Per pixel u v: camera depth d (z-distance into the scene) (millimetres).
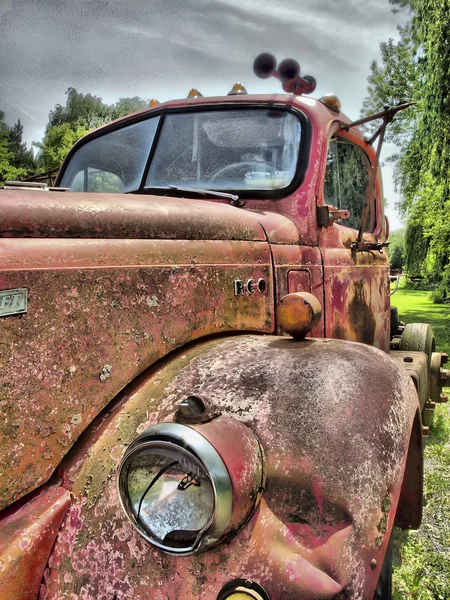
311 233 2418
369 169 3312
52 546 1207
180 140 2607
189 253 1700
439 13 12859
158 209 1670
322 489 1164
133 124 2764
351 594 1072
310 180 2426
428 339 3945
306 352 1554
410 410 1472
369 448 1261
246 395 1346
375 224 3469
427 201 16344
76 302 1317
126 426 1331
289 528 1137
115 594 1144
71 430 1295
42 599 1179
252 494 1127
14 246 1224
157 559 1138
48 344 1253
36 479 1229
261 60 2545
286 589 1062
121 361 1420
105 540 1186
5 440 1171
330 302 2551
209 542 1059
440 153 13797
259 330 1992
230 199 2348
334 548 1104
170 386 1422
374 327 3197
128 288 1456
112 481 1245
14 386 1187
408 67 14266
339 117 2791
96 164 2832
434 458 3592
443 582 2270
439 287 19344
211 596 1086
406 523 1954
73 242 1355
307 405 1309
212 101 2637
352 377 1431
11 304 1186
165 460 1107
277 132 2518
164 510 1089
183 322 1630
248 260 1966
